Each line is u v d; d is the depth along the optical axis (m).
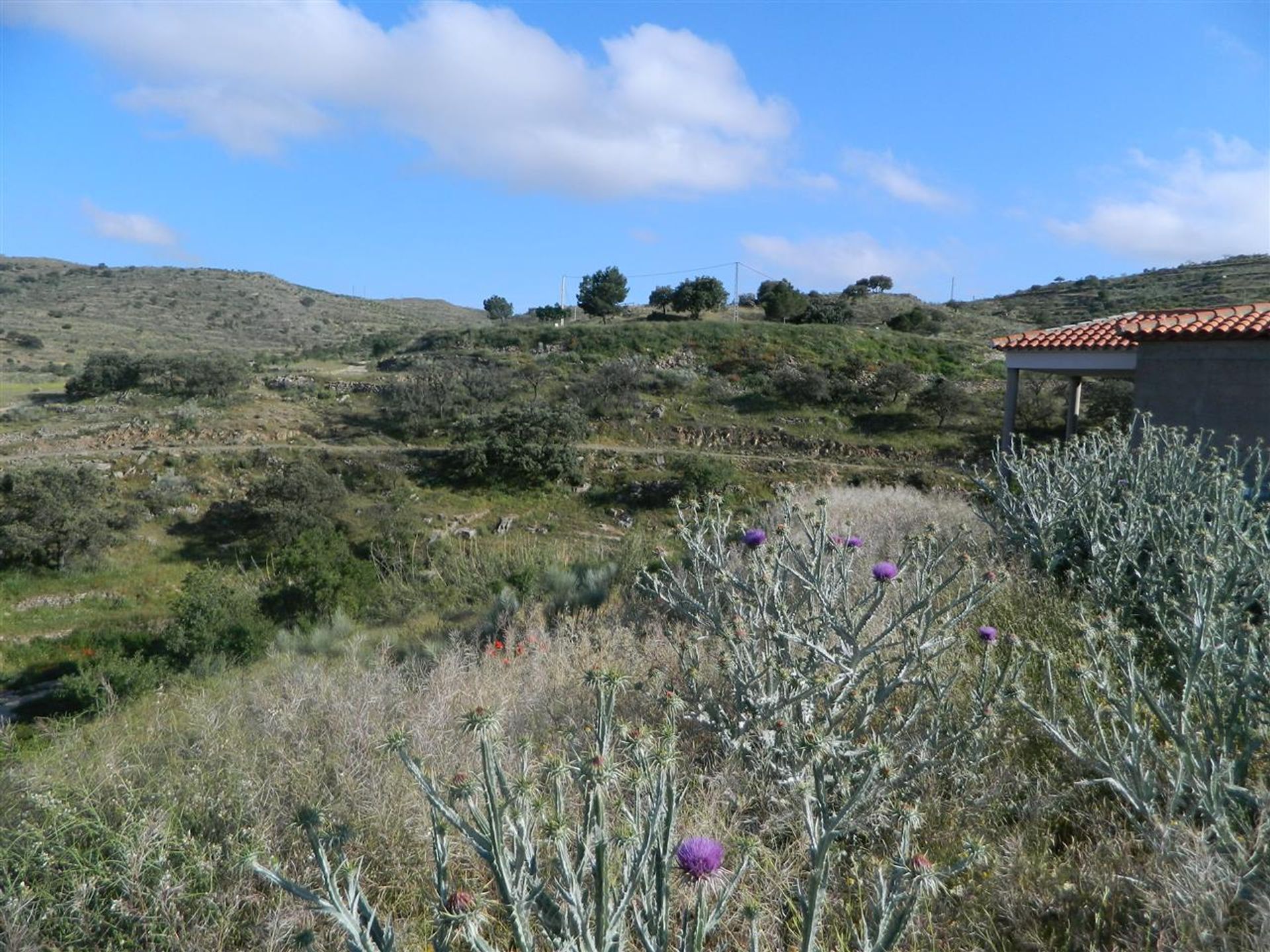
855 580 7.18
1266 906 2.88
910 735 4.42
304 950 2.55
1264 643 4.30
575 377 45.72
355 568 19.52
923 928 3.22
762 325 55.34
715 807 3.79
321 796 4.11
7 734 5.39
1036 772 4.20
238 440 38.78
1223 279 82.81
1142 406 13.68
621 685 2.65
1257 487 7.67
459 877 3.54
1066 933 3.13
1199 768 3.60
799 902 3.10
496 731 2.49
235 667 14.07
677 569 8.80
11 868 3.63
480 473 34.88
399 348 63.59
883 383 42.31
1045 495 8.74
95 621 24.80
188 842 3.68
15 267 133.12
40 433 38.84
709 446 39.38
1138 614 6.45
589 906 2.50
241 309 120.62
